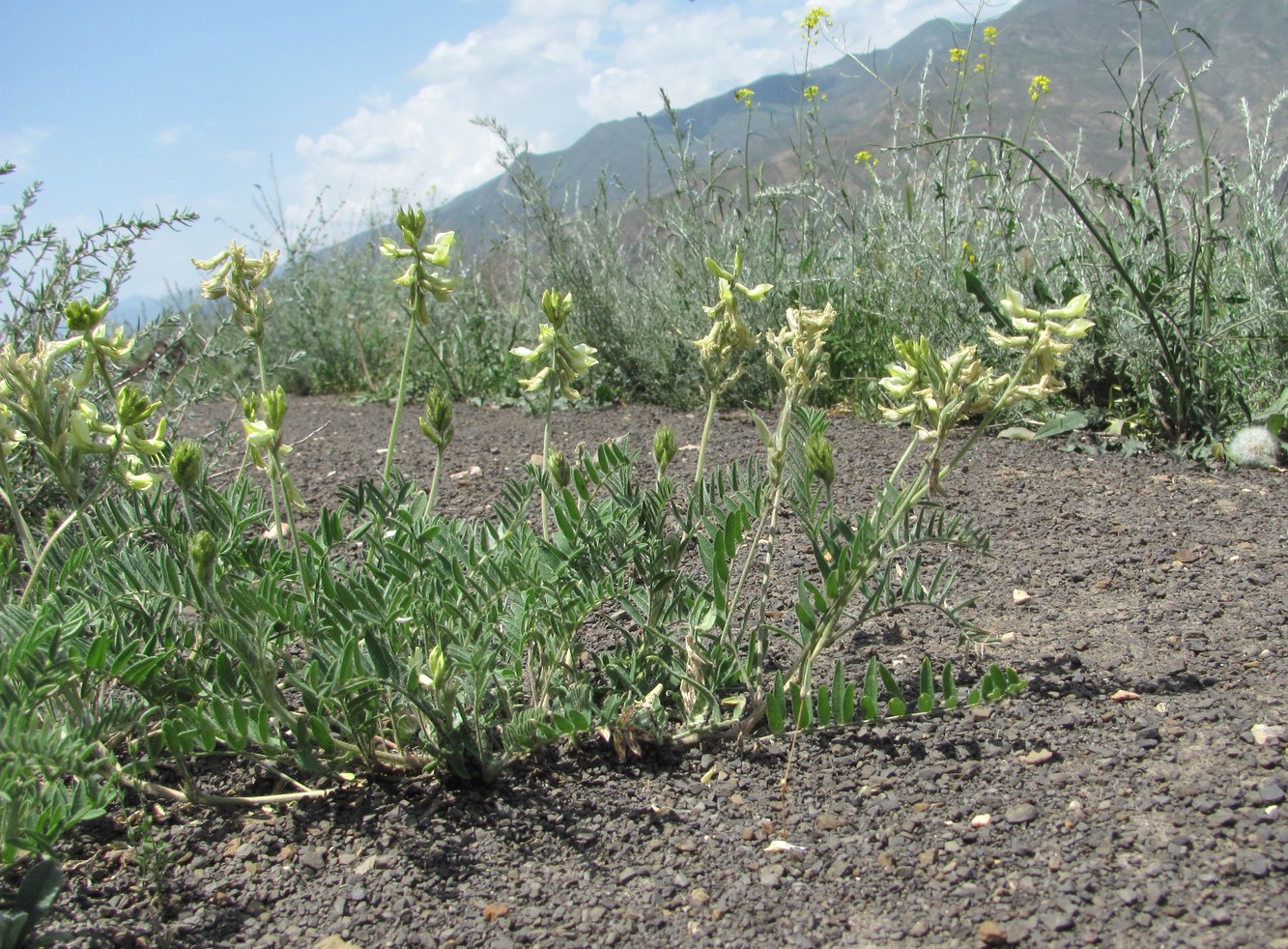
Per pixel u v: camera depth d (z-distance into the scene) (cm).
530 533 202
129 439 173
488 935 155
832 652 244
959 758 194
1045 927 148
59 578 180
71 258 298
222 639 164
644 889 164
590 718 196
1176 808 172
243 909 162
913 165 551
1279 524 318
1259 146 450
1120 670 226
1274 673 218
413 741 198
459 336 670
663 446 209
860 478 391
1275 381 439
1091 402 457
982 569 295
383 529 223
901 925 153
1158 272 448
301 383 777
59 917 159
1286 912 144
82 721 162
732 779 192
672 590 215
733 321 202
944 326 496
